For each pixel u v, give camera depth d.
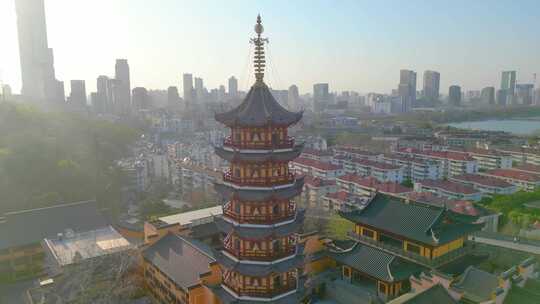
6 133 142.38
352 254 73.44
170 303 70.00
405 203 75.50
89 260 74.38
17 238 92.38
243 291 54.72
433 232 66.19
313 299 71.62
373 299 65.19
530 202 116.06
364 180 150.50
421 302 50.12
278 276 55.53
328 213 119.06
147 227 87.56
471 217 76.44
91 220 103.19
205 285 62.19
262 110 52.69
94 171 149.38
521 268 56.91
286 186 53.81
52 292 69.00
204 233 88.94
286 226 53.97
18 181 120.25
